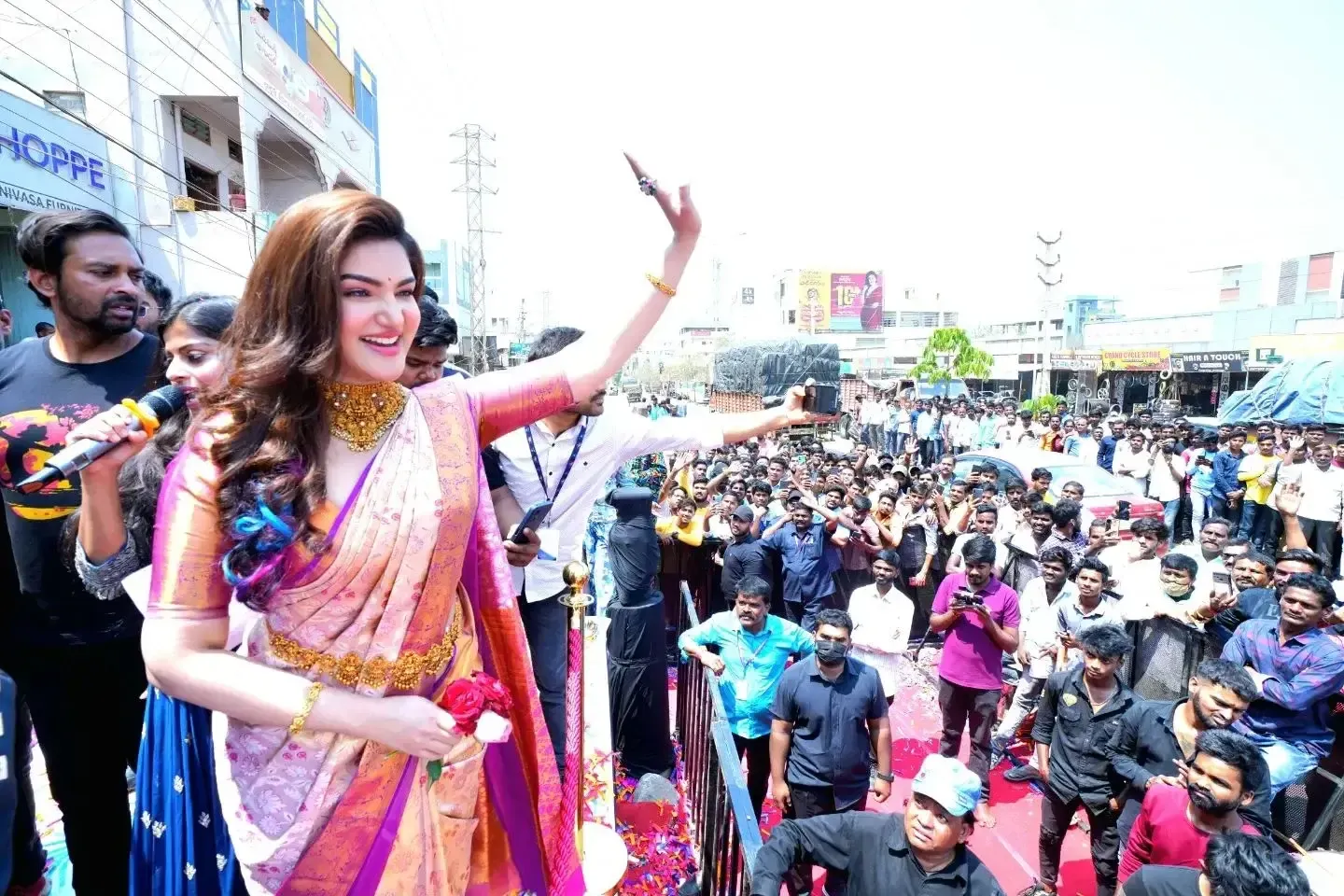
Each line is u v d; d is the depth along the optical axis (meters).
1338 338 24.39
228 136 17.50
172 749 1.52
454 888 1.52
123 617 2.12
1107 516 9.19
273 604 1.24
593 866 2.87
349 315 1.18
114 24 13.85
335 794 1.31
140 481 1.85
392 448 1.28
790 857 3.18
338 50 21.25
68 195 11.95
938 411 22.91
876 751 4.54
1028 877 4.77
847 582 8.27
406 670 1.32
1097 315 40.19
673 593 8.38
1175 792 3.51
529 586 2.86
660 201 1.58
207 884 1.52
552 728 2.88
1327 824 4.02
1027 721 6.14
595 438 2.70
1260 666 4.31
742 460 13.43
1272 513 11.12
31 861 2.23
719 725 3.73
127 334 2.23
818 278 84.38
